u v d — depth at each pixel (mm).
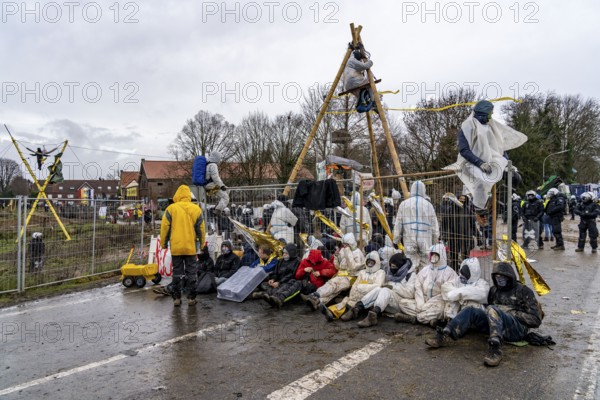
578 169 47062
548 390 3516
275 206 8422
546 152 36625
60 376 3975
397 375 3875
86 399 3512
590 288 7246
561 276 8328
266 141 39656
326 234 8438
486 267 6898
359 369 4027
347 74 9227
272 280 6961
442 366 4066
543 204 12742
